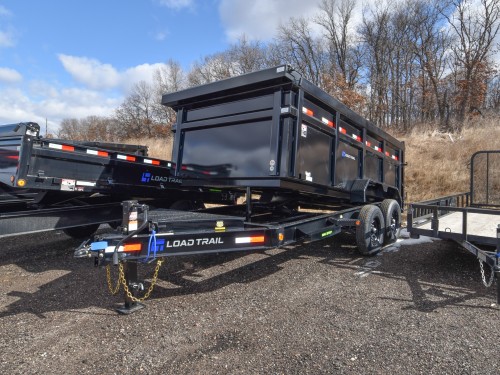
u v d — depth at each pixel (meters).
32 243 6.21
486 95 25.47
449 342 2.85
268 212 5.64
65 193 5.16
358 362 2.58
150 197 5.87
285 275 4.57
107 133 43.47
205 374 2.43
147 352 2.71
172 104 5.08
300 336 2.96
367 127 5.99
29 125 4.14
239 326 3.14
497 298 3.56
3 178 4.33
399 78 29.27
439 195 11.27
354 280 4.37
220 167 4.65
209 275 4.55
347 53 31.97
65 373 2.44
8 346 2.79
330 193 5.12
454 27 26.44
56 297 3.80
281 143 4.09
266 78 4.03
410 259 5.32
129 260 3.18
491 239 4.28
